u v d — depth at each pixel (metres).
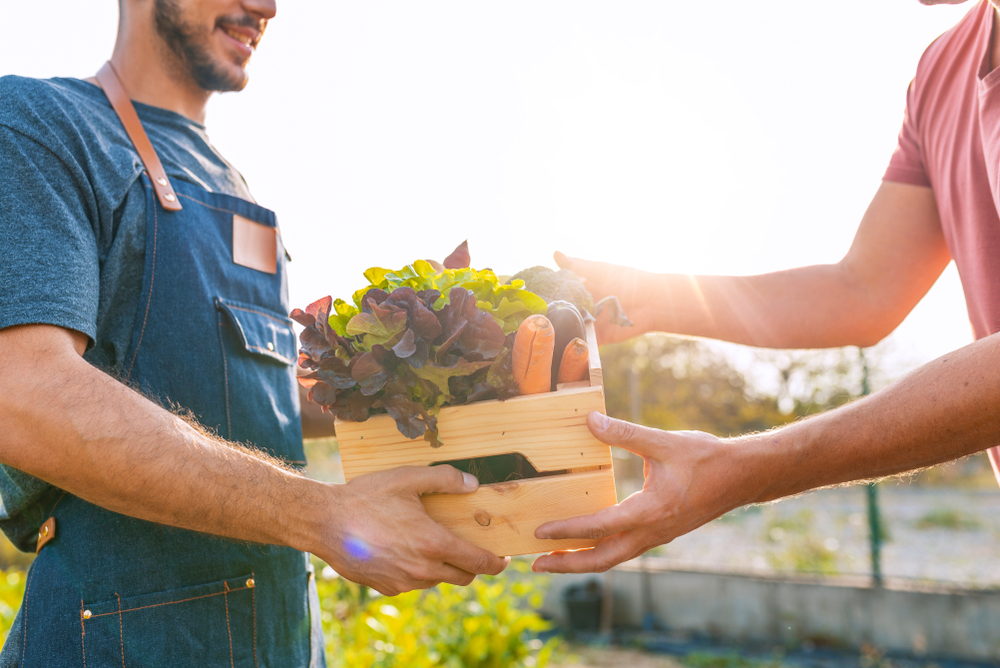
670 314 1.84
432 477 1.14
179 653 1.15
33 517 1.20
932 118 1.56
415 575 1.14
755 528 11.05
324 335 1.20
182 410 1.21
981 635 5.99
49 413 0.92
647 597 7.45
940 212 1.56
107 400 0.96
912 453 1.12
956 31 1.48
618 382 12.33
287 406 1.44
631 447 1.14
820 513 11.70
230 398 1.27
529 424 1.17
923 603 6.22
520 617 3.87
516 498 1.17
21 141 1.05
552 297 1.47
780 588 6.84
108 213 1.15
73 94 1.24
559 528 1.14
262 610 1.26
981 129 1.30
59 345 0.97
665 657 6.57
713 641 6.93
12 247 0.99
